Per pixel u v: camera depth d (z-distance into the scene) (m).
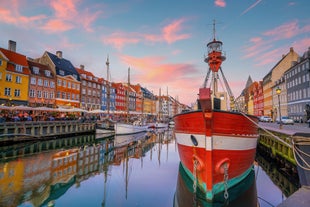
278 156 13.77
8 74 33.81
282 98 46.19
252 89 82.19
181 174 11.80
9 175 11.13
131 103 79.06
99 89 59.38
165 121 73.94
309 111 34.06
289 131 13.53
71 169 12.99
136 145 25.09
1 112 28.89
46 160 15.05
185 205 7.72
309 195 5.54
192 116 8.06
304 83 36.03
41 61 45.69
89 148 21.59
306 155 7.58
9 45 37.62
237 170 8.37
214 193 7.65
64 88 45.66
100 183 10.60
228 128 7.74
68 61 52.38
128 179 11.44
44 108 27.52
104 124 35.91
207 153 7.53
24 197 8.39
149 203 8.16
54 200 8.23
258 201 8.46
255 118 9.46
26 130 23.56
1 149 18.89
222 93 11.57
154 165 15.05
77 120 33.16
